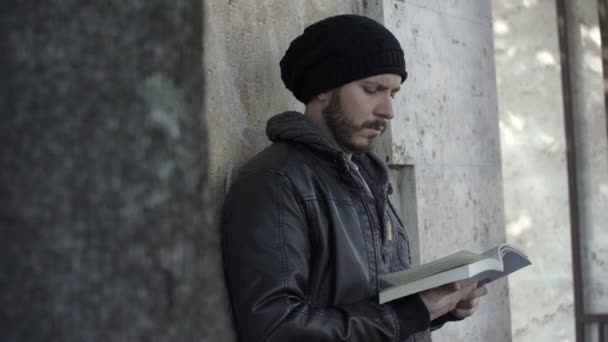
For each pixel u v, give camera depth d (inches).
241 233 100.7
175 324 39.1
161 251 39.0
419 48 177.2
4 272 38.4
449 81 186.5
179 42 39.0
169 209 39.1
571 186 261.9
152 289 38.9
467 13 194.2
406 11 173.6
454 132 187.2
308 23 150.0
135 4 38.6
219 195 114.7
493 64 203.0
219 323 40.4
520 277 270.5
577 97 265.9
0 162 38.4
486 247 195.8
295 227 101.3
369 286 107.7
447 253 182.7
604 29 261.1
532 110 270.5
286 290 98.3
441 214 181.6
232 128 124.4
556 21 268.7
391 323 102.0
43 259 38.3
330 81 110.1
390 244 114.6
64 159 38.3
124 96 38.5
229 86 125.2
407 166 174.7
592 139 264.8
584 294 263.4
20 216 38.3
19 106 38.3
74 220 38.3
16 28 38.4
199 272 39.7
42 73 38.3
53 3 38.3
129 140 38.6
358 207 109.2
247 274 99.1
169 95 38.9
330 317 99.7
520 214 270.4
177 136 39.1
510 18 272.5
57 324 38.3
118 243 38.5
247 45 132.4
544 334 268.7
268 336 96.2
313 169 106.2
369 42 110.0
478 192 194.5
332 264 104.0
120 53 38.5
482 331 195.2
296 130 107.3
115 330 38.5
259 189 102.3
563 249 266.8
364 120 111.0
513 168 271.3
